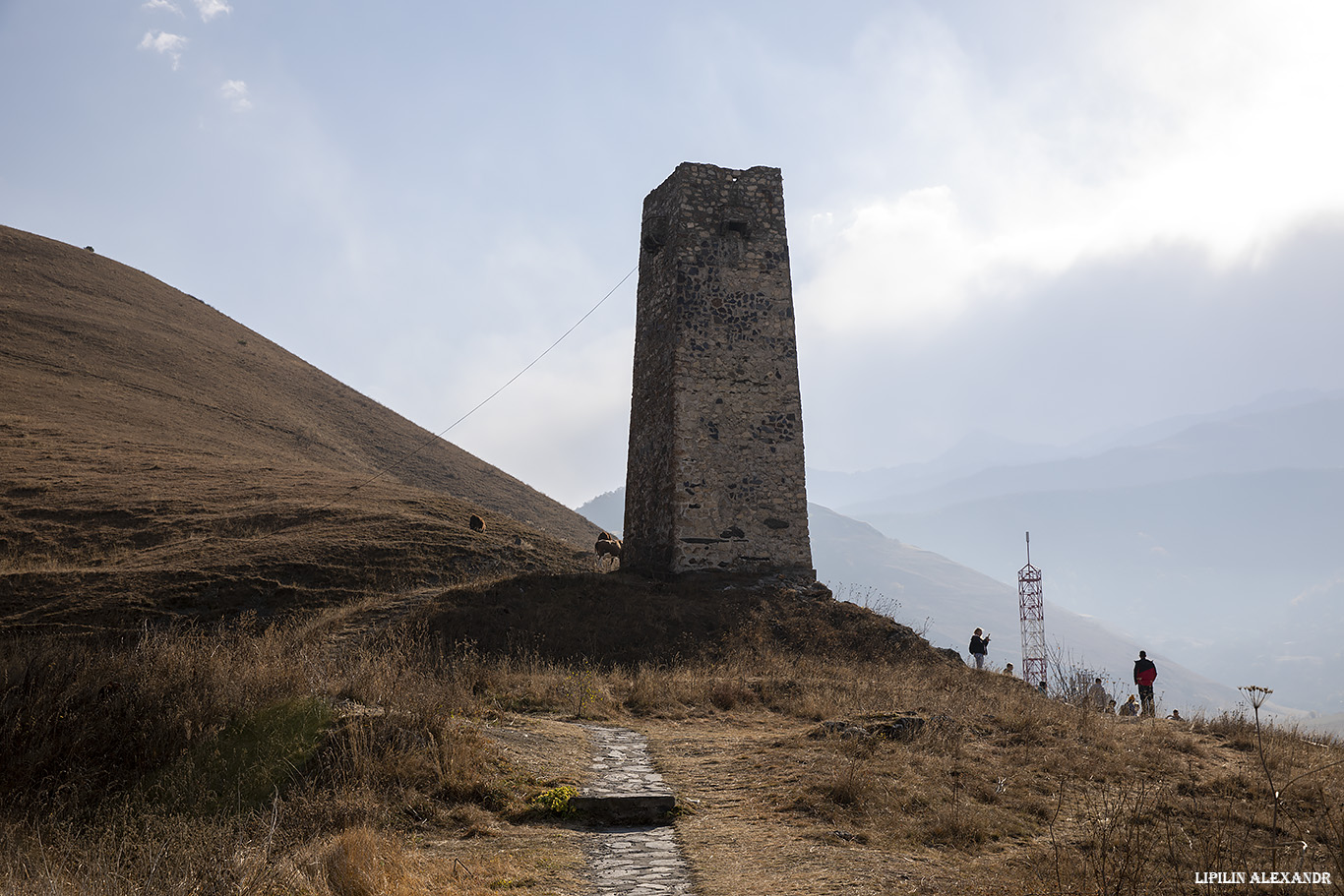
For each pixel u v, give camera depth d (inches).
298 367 3644.2
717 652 916.6
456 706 502.3
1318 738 649.0
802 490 1152.2
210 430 2423.7
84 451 1878.7
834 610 1041.5
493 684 652.1
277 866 297.3
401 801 378.0
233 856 294.5
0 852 308.2
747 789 435.2
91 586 1117.7
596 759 479.2
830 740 513.7
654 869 323.6
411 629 903.7
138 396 2503.7
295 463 2236.7
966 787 438.9
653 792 412.2
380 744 414.9
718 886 304.3
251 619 1047.0
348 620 976.3
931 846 358.9
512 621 943.0
